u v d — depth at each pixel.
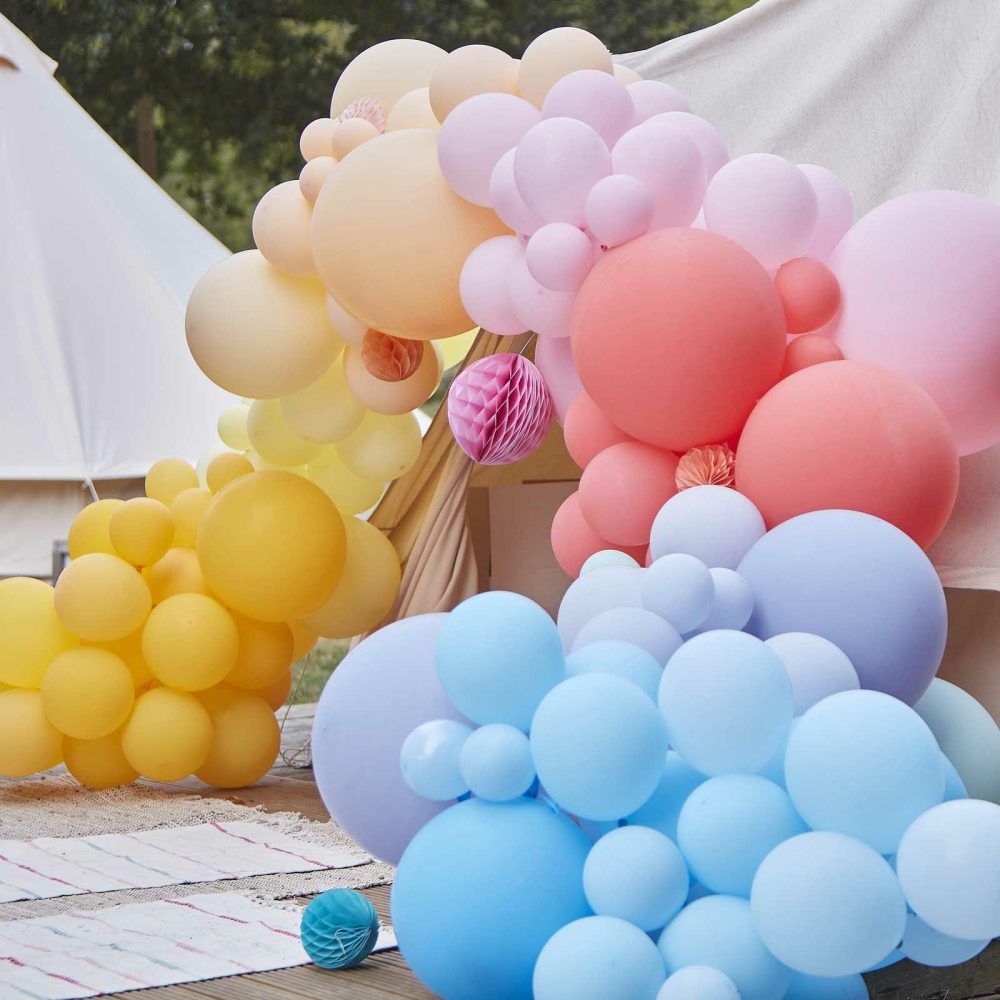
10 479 5.39
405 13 13.22
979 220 2.77
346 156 3.15
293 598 3.62
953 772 2.00
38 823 3.42
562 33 3.02
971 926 1.63
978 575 2.92
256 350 3.38
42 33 13.02
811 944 1.63
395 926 1.95
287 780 4.15
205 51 13.27
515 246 2.95
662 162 2.70
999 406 2.77
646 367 2.59
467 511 4.16
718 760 1.83
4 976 2.16
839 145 3.65
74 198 6.23
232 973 2.19
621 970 1.67
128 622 3.57
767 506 2.52
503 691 1.91
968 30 3.53
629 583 2.35
